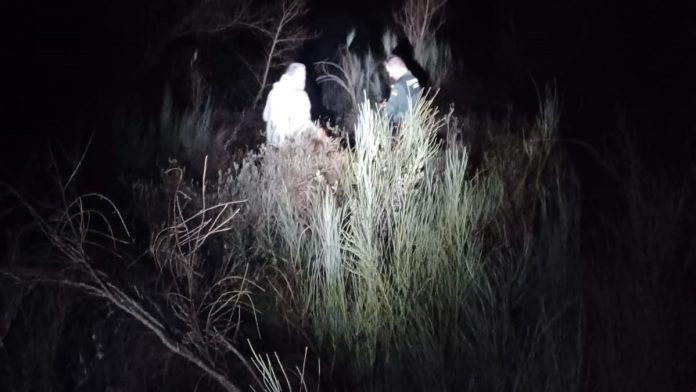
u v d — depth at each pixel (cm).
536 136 807
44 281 468
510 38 1474
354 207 581
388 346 472
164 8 1266
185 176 888
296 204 666
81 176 771
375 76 1288
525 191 688
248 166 755
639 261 497
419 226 566
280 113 935
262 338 518
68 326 488
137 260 544
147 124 1152
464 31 1662
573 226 581
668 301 471
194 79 1253
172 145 991
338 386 469
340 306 515
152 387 465
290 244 578
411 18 1488
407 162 632
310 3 1733
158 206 698
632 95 1196
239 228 635
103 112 1016
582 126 1017
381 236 576
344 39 1484
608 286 489
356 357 473
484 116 1122
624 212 648
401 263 544
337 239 550
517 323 485
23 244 555
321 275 561
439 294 514
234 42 1500
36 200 604
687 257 496
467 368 441
